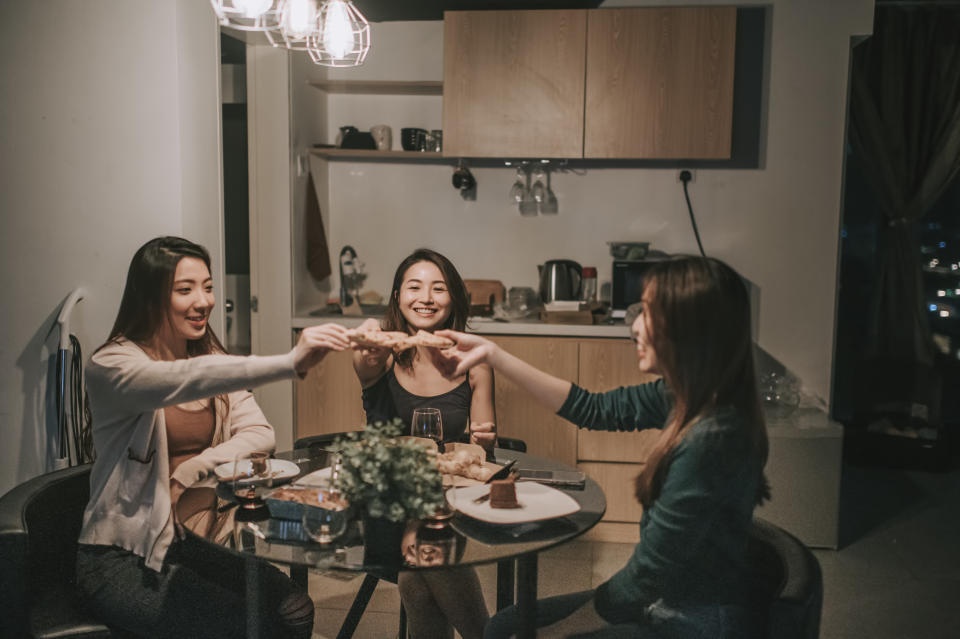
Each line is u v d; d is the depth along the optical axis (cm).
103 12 284
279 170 390
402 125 430
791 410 355
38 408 300
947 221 501
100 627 176
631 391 193
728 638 147
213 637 179
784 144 393
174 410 208
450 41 380
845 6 380
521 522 164
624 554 347
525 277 430
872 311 485
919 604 296
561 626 160
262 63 384
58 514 193
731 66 369
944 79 455
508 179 426
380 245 438
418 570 148
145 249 203
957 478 446
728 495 145
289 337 400
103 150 289
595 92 376
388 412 245
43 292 297
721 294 148
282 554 154
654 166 411
